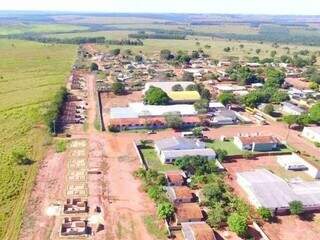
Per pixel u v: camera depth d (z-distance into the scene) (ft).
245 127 408.87
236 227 220.64
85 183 274.77
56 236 216.33
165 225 229.45
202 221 232.53
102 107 458.50
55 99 447.83
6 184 265.75
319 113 406.21
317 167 301.02
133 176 287.69
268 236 225.15
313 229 234.79
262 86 583.99
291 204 245.86
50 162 304.50
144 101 468.75
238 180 286.25
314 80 630.33
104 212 241.35
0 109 425.69
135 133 375.25
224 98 474.08
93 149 333.21
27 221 227.61
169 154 312.50
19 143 336.70
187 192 256.52
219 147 348.18
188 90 524.11
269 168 314.55
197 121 400.26
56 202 249.14
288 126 417.08
